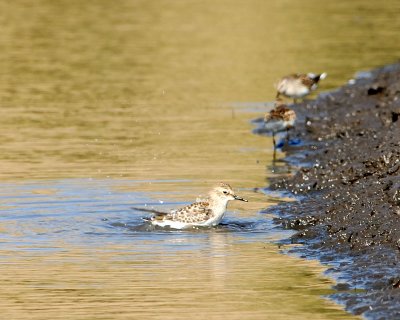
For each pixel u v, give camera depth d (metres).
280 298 11.80
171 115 24.81
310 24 39.28
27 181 17.92
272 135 22.52
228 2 45.75
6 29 38.06
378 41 35.09
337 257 13.29
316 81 25.86
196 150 20.94
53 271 12.98
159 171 18.88
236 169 19.16
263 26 39.03
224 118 24.52
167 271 12.96
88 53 33.56
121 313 11.41
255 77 29.55
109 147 21.20
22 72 30.42
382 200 14.75
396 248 13.00
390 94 24.59
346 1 45.62
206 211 15.10
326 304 11.56
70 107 25.73
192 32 37.75
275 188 17.53
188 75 30.00
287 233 14.80
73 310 11.53
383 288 11.80
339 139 21.27
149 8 43.94
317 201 16.12
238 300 11.80
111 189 17.34
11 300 11.87
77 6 44.22
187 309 11.51
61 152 20.64
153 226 15.22
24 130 22.98
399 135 18.59
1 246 14.09
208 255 13.69
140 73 30.34
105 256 13.64
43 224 15.21
